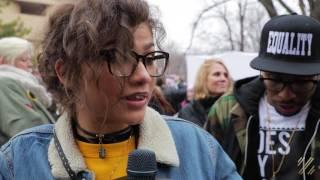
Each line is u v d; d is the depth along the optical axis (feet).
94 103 4.36
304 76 7.65
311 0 25.12
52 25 4.56
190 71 31.09
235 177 5.04
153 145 4.67
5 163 4.76
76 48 4.25
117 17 4.20
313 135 7.94
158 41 4.57
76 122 4.76
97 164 4.63
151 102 7.41
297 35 7.75
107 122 4.54
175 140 4.90
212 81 15.75
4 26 60.54
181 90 24.99
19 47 12.35
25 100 11.84
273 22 8.07
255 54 27.12
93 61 4.21
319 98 8.00
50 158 4.60
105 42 4.17
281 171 8.07
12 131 11.55
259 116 8.33
